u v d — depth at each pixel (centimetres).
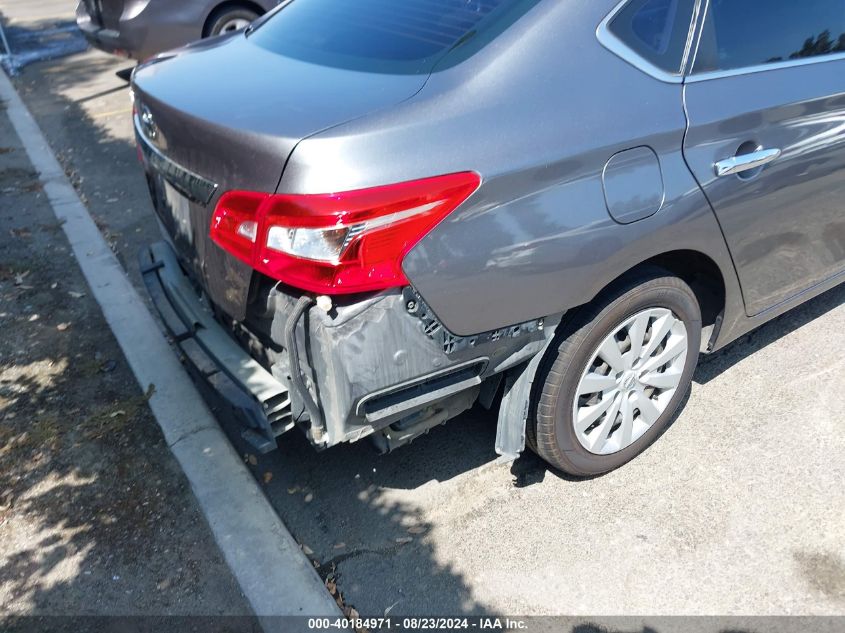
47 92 771
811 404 311
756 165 253
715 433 299
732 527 259
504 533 261
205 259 233
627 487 277
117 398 325
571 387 247
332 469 292
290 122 204
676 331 270
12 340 365
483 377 228
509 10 227
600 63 224
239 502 272
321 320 199
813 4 277
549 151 209
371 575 249
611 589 240
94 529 264
